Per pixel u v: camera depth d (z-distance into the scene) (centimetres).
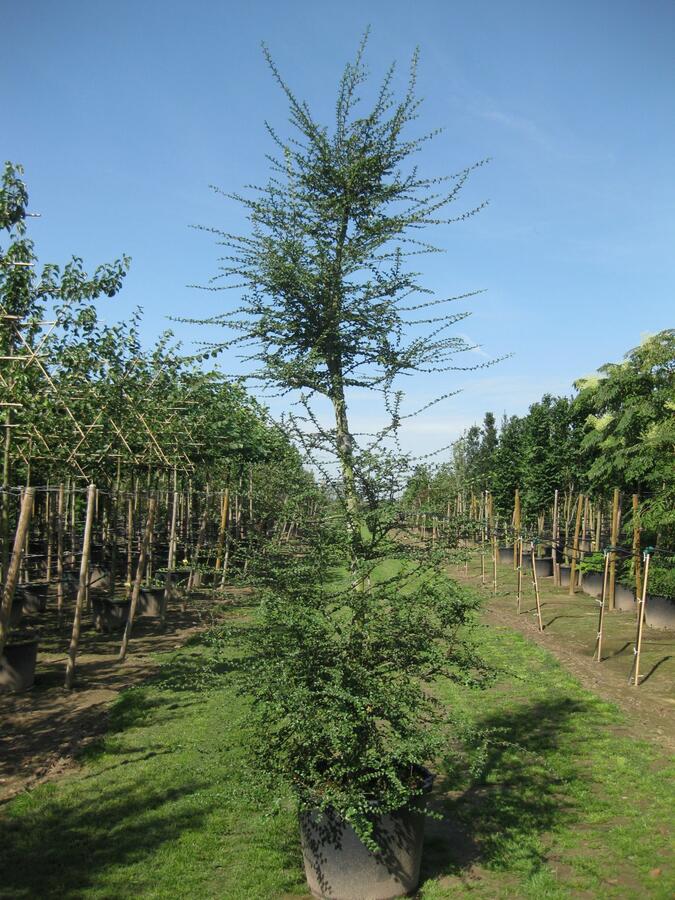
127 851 455
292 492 419
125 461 1283
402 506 419
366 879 395
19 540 709
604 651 1064
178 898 403
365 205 524
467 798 543
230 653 843
